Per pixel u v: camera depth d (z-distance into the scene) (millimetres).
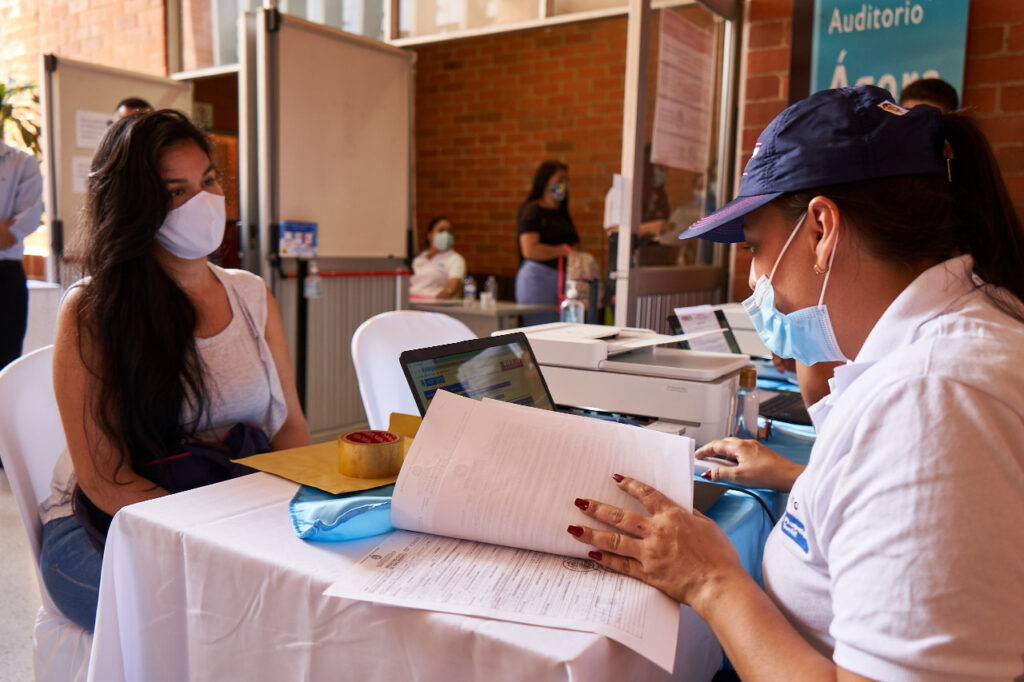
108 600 951
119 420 1325
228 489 1019
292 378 1677
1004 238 686
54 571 1229
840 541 607
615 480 843
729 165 3396
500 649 663
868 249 697
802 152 706
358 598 728
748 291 3443
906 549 553
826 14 3037
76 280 1384
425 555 821
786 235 741
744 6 3250
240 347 1514
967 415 562
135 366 1312
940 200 680
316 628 771
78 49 5324
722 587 717
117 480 1307
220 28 4602
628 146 2719
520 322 4684
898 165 682
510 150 6062
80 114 3951
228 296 1542
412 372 1033
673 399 1426
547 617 696
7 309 3146
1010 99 2719
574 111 5750
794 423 1618
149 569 918
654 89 2854
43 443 1364
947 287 667
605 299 3115
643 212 2879
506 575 776
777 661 649
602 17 3375
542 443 890
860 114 693
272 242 3209
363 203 3619
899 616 548
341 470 1060
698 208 3312
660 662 653
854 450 608
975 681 526
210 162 1428
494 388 1177
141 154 1337
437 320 2133
